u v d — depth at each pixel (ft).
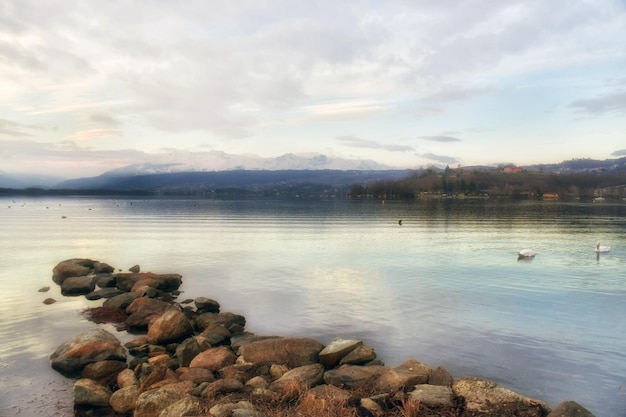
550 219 330.13
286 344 52.60
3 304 82.12
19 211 522.88
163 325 60.08
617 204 634.02
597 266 123.44
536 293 89.40
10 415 39.52
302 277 109.19
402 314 74.13
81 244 186.39
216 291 94.53
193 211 505.25
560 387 45.85
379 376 44.93
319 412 34.24
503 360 53.36
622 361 52.75
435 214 411.54
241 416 32.60
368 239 201.16
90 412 40.45
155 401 37.50
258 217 385.91
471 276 108.78
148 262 137.18
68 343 53.72
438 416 34.65
